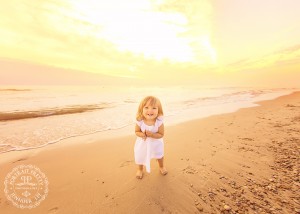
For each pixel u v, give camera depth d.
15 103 11.62
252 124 6.04
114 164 3.25
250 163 3.18
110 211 2.03
